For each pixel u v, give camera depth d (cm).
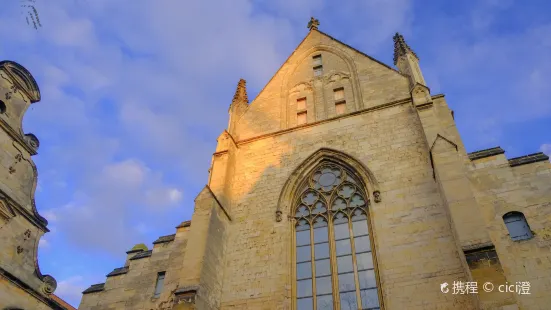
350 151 3012
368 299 2280
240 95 4025
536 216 2247
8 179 2325
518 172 2452
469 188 2217
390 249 2384
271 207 2922
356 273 2409
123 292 2886
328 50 4106
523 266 2072
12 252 2197
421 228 2405
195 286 2311
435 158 2445
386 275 2286
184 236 2998
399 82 3441
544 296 1938
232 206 3031
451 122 2877
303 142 3259
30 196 2427
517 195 2359
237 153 3441
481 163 2569
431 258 2264
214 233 2677
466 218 2086
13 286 2131
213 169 3183
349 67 3831
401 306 2142
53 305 2325
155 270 2945
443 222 2381
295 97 3794
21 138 2480
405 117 3077
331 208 2789
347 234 2611
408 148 2855
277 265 2572
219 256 2658
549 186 2328
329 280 2439
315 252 2598
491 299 1738
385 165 2816
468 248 1936
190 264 2450
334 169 3006
